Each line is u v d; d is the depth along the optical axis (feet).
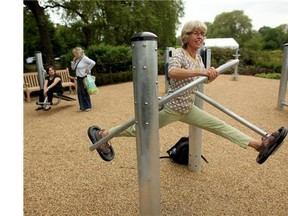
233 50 57.52
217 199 8.14
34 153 12.56
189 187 8.86
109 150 7.01
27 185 9.37
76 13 49.34
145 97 4.21
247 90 29.81
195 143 9.65
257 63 54.54
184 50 6.64
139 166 4.58
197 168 9.89
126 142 13.42
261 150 6.42
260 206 7.73
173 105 6.49
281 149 12.07
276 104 21.90
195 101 8.64
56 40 62.69
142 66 4.11
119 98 26.81
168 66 6.26
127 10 52.24
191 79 6.26
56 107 23.40
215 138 13.66
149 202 4.67
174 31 69.21
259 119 17.37
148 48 4.07
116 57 40.91
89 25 52.29
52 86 21.72
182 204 7.91
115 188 9.02
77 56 20.51
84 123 17.81
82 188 9.09
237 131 6.64
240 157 11.28
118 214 7.56
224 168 10.25
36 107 24.06
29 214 7.64
